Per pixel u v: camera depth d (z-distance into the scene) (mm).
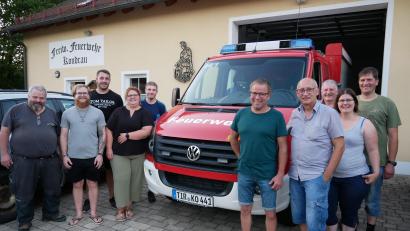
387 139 3686
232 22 8742
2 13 18484
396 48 6824
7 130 3961
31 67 14367
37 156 4031
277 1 8086
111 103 4898
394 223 4320
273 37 12992
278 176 3189
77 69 12516
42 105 4055
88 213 4605
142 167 4430
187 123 3990
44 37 13609
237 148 3398
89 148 4250
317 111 2971
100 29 11617
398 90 6844
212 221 4332
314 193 2928
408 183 6137
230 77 4809
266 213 3295
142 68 10633
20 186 3969
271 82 4484
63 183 5008
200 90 4945
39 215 4551
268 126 3119
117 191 4305
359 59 15258
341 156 2926
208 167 3660
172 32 9852
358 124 3209
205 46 9250
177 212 4641
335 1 7438
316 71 4836
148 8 10289
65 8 12578
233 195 3518
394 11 6797
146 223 4270
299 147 3018
